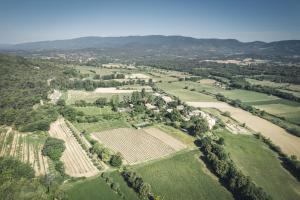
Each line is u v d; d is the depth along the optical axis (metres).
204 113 194.38
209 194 97.12
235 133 160.00
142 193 91.94
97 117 181.50
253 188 91.81
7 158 108.62
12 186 89.44
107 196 93.00
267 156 129.88
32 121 159.25
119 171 109.38
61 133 152.12
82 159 119.31
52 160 116.50
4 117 159.88
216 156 118.25
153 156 125.75
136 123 172.62
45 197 87.69
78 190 95.69
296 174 113.75
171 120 180.25
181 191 98.25
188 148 135.00
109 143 140.88
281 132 164.25
